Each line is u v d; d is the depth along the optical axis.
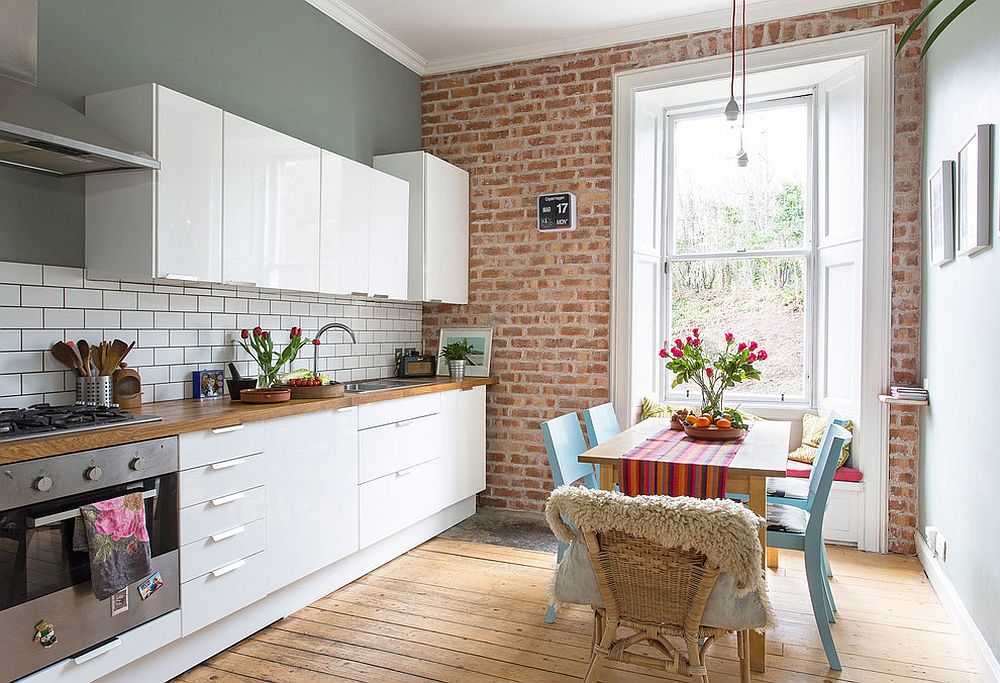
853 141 4.04
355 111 4.24
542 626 2.90
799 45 3.96
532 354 4.64
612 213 4.40
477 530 4.28
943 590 3.09
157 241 2.57
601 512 1.81
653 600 1.88
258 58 3.51
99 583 2.07
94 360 2.58
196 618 2.46
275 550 2.83
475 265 4.79
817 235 4.46
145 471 2.25
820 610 2.56
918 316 3.74
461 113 4.82
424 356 4.64
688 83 4.23
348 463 3.27
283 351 3.43
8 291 2.42
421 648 2.70
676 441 2.99
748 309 4.67
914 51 3.72
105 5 2.76
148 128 2.56
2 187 2.43
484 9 4.07
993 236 2.38
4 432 1.99
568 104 4.52
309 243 3.37
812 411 4.44
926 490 3.58
